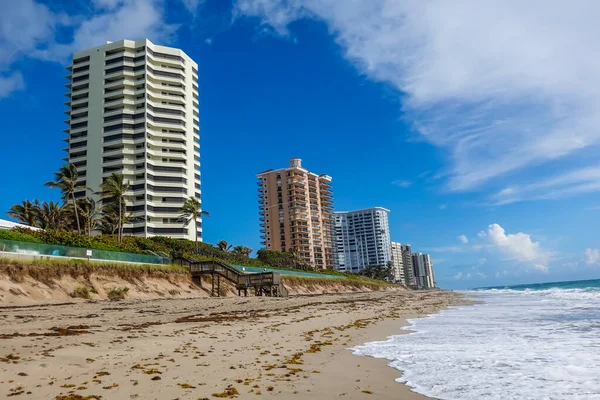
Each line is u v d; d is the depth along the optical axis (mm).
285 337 14234
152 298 37312
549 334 14961
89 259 35344
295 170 170875
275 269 74625
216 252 77500
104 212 72438
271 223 170375
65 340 11586
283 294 48031
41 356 9117
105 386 7145
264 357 10352
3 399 6250
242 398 6758
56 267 31047
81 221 70125
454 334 15625
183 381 7691
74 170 60688
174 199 103938
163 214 101500
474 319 21688
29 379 7344
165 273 43688
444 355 11039
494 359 10383
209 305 30766
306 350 11633
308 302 38375
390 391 7441
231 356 10336
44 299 27281
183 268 47344
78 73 110625
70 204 64312
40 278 29094
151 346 11258
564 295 49812
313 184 181875
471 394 7285
